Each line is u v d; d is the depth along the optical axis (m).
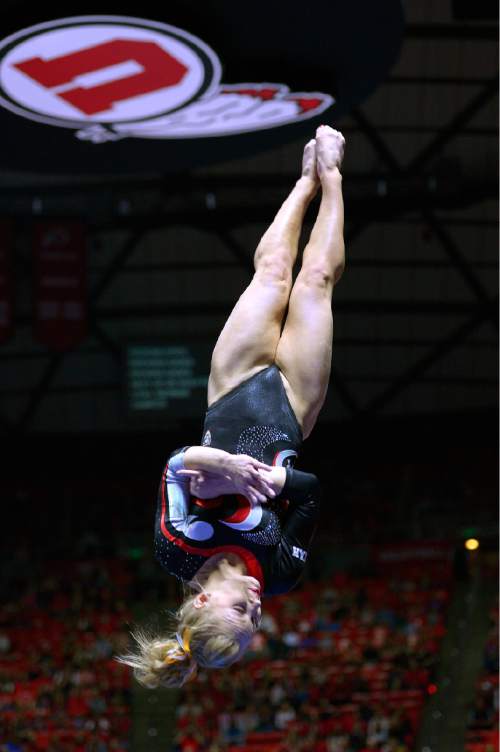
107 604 27.77
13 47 10.95
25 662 24.69
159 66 11.48
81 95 12.16
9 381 32.94
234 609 4.42
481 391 33.66
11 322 25.53
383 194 27.12
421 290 30.55
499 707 21.83
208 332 32.31
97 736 21.19
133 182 27.25
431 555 28.98
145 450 35.00
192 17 10.79
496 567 27.11
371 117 24.88
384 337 32.22
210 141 13.83
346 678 22.67
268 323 5.09
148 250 29.52
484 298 30.53
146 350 30.22
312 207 24.91
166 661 4.54
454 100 24.23
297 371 5.00
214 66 11.42
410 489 33.75
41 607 27.84
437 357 32.53
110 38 10.91
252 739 20.75
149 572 29.53
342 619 25.83
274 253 5.33
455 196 26.86
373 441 34.56
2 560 30.34
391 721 21.05
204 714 21.45
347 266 29.80
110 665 24.03
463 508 32.47
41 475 34.75
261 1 10.53
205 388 30.09
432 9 21.28
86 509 33.78
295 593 27.58
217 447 4.81
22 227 27.75
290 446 4.86
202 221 28.20
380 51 11.54
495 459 33.56
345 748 20.44
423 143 25.83
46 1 10.48
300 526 4.66
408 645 24.48
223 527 4.60
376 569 29.03
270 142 13.91
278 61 11.80
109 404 34.28
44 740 21.14
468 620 25.41
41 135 13.41
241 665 23.02
